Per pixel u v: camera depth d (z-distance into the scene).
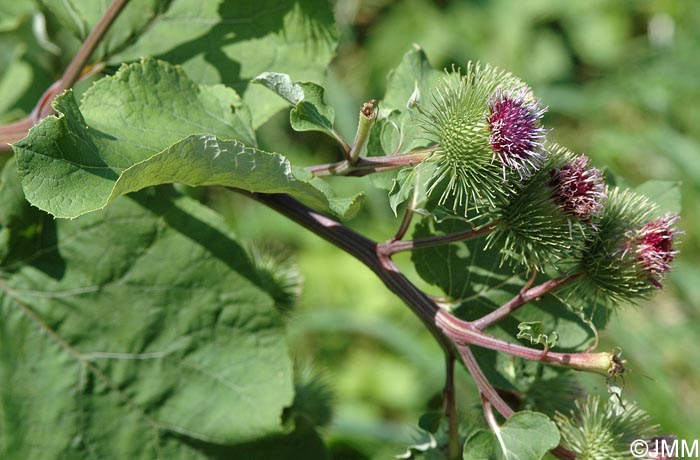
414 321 0.85
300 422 0.52
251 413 0.49
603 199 0.45
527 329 0.42
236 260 0.49
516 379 0.46
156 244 0.49
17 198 0.48
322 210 0.45
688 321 0.88
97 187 0.41
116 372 0.49
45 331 0.49
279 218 0.90
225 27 0.49
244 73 0.49
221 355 0.49
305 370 0.53
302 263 0.87
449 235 0.44
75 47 0.63
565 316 0.46
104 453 0.49
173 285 0.49
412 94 0.45
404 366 0.84
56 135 0.41
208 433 0.49
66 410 0.49
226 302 0.49
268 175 0.42
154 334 0.49
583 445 0.44
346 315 0.81
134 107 0.44
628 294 0.44
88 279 0.49
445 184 0.44
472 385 0.67
